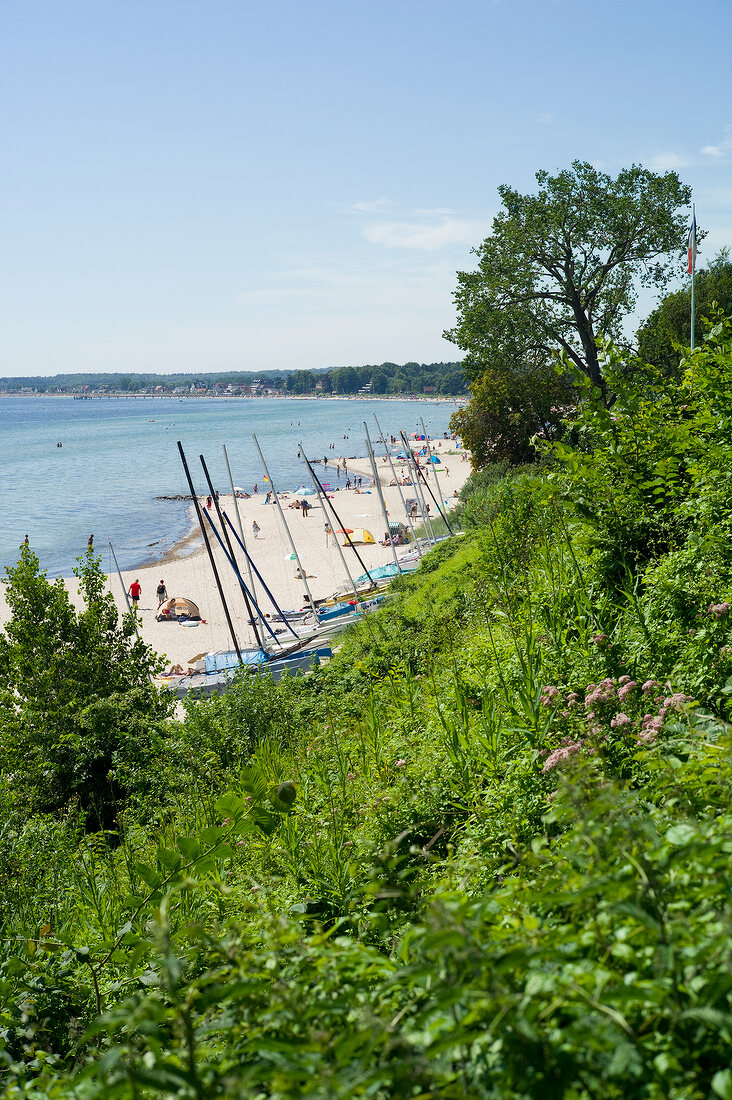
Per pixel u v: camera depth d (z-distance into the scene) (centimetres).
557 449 912
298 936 345
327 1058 243
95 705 1617
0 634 1795
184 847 509
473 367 4400
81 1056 431
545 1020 239
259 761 1003
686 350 944
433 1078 225
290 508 8469
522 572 1149
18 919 660
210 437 18888
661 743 462
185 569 6000
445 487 9412
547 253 4141
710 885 255
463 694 798
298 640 3731
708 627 608
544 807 522
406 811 636
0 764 1598
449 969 249
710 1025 219
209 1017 352
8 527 8006
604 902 272
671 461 855
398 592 2833
